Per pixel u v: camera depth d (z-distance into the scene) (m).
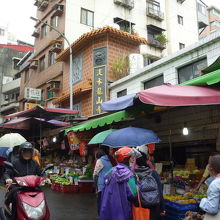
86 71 16.97
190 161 7.52
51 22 22.67
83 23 21.17
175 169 7.77
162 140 8.55
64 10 20.78
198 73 11.31
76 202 9.18
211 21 35.62
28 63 26.70
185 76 11.93
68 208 8.22
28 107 19.41
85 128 9.25
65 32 20.17
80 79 17.48
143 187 3.73
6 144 7.16
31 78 25.81
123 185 3.75
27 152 5.30
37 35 24.98
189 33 27.12
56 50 20.42
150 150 6.55
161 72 12.86
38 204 4.62
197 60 11.38
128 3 23.44
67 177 12.02
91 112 15.91
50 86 20.94
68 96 17.19
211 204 3.14
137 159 4.16
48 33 22.92
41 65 24.16
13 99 34.53
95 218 6.99
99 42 16.44
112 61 16.16
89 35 16.34
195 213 5.02
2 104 35.28
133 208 3.70
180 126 7.82
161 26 25.66
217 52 10.38
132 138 5.41
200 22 29.84
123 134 5.57
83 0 21.53
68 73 19.16
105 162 5.96
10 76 37.22
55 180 12.24
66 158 15.00
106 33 16.19
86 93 16.53
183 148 8.71
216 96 4.97
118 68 15.75
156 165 7.69
